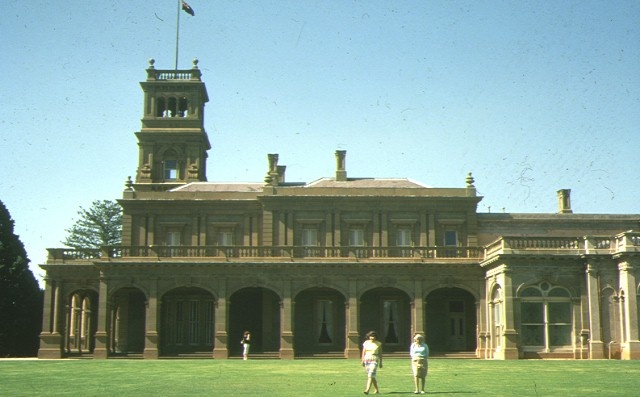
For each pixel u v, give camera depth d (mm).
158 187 75250
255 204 65625
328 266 58562
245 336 56062
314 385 29578
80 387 28906
